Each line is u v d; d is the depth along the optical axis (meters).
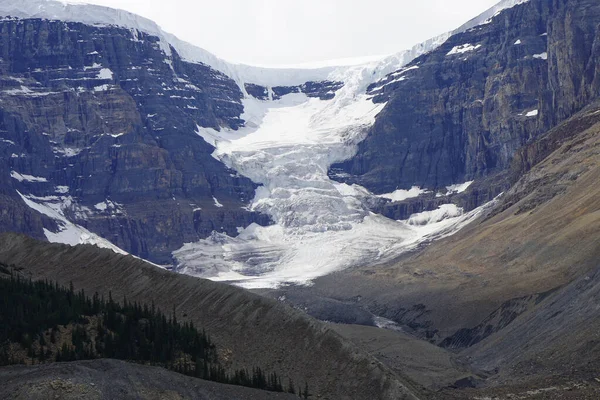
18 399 175.88
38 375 181.12
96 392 180.62
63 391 178.25
